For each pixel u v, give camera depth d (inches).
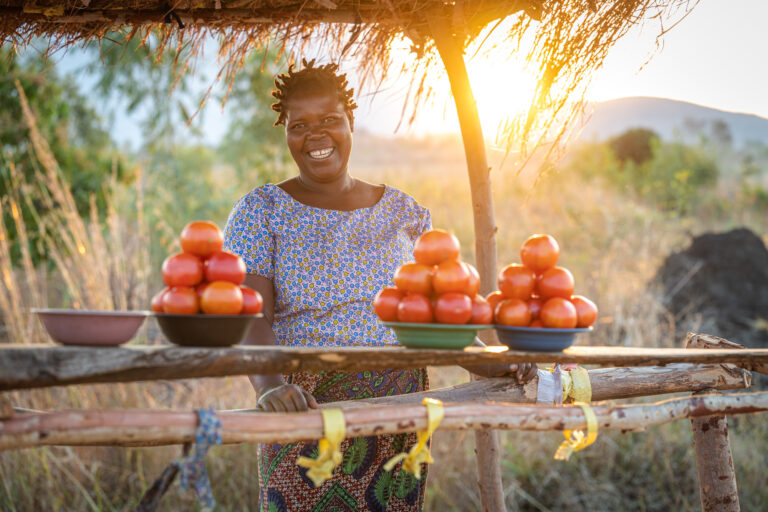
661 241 262.1
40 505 136.5
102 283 153.0
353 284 78.0
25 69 211.9
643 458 156.5
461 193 400.5
